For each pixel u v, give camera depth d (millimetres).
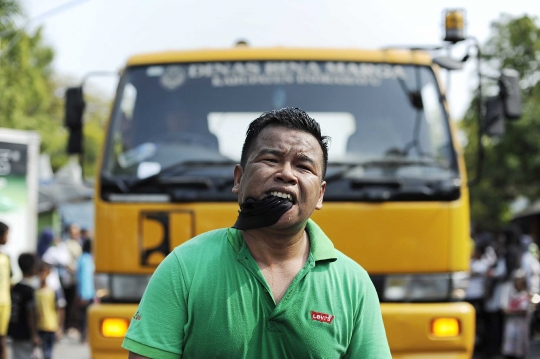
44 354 10508
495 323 12000
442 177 6328
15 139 15688
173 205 6137
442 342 5922
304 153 2641
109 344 5949
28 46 27000
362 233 6090
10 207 15602
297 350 2615
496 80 7031
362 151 6551
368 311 2723
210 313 2604
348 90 6824
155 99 6820
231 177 6199
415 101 6785
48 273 10539
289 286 2641
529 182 26000
